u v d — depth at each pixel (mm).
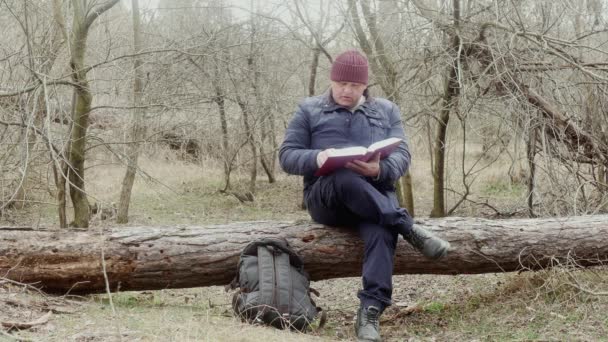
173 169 14422
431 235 4406
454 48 7902
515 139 7594
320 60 12375
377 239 4332
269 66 11156
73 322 4066
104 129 9586
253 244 4645
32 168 8797
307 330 4672
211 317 4496
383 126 4633
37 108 7574
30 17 7914
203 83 9992
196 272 4859
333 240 4879
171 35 10547
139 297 5672
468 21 7680
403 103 8383
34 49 7750
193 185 14047
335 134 4559
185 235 4891
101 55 9188
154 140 9922
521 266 5152
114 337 3750
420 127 9102
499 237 5137
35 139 7883
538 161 7781
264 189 14336
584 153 7254
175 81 9422
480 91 7871
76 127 7910
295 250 4840
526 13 7754
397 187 9633
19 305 4277
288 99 11375
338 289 6617
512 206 10484
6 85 7512
